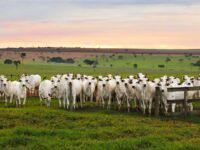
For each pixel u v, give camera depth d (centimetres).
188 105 3328
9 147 1977
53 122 2659
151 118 2947
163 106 3275
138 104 3650
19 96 3750
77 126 2545
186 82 3706
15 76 9125
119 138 2183
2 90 4019
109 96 3628
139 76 4541
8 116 2783
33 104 3891
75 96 3547
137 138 2141
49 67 19912
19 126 2498
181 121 2841
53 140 2097
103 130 2355
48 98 3722
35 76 4769
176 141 2120
